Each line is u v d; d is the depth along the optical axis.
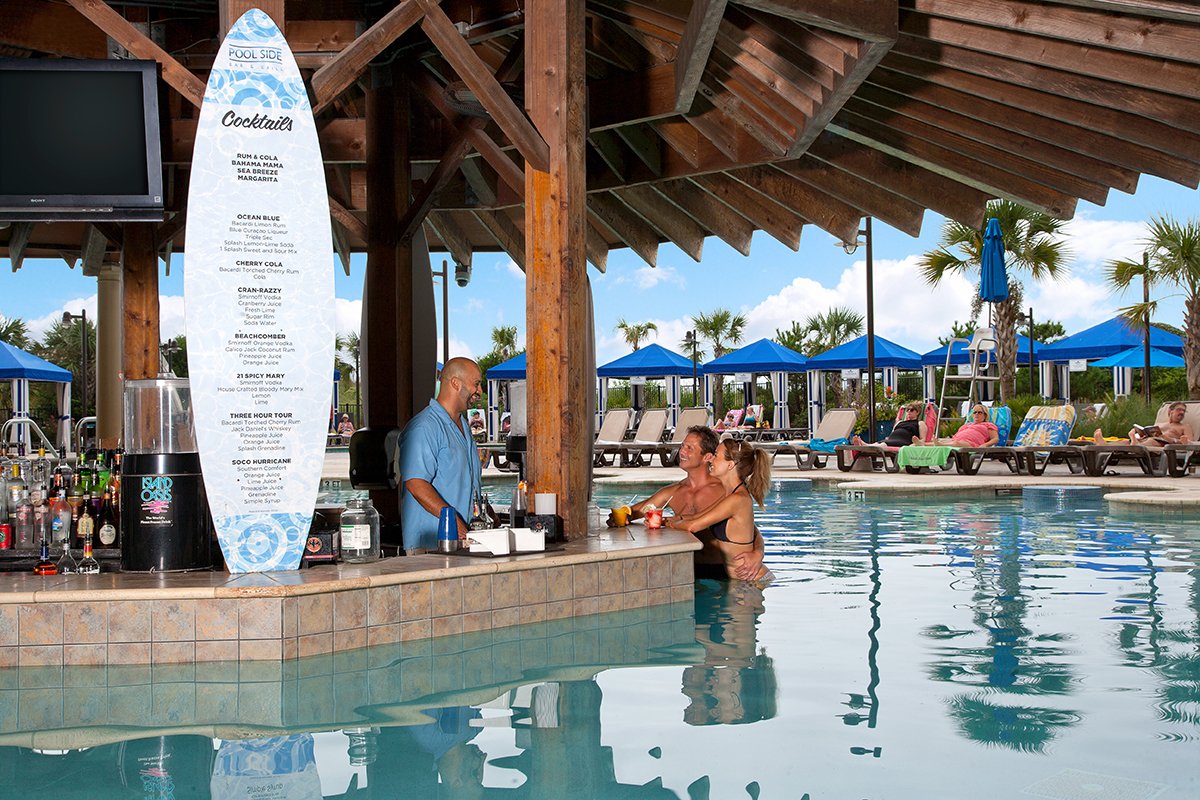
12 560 4.38
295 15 6.58
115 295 11.15
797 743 2.75
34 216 4.63
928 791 2.37
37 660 3.70
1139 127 5.37
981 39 5.09
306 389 4.37
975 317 23.52
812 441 15.65
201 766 2.60
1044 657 3.79
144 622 3.73
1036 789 2.38
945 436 16.20
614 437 18.52
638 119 6.75
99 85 4.59
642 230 9.65
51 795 2.38
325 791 2.40
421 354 8.26
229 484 4.25
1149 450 12.43
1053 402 18.56
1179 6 4.13
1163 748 2.69
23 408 19.80
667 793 2.37
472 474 5.24
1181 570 5.97
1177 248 20.17
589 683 3.45
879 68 6.06
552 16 5.14
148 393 4.27
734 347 41.41
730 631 4.32
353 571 4.14
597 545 4.99
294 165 4.45
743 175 8.17
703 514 5.80
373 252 7.24
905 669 3.62
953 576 5.85
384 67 7.07
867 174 7.62
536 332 5.19
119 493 4.61
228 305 4.33
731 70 6.36
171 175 8.43
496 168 5.87
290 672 3.60
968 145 6.70
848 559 6.60
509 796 2.36
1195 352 20.41
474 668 3.67
